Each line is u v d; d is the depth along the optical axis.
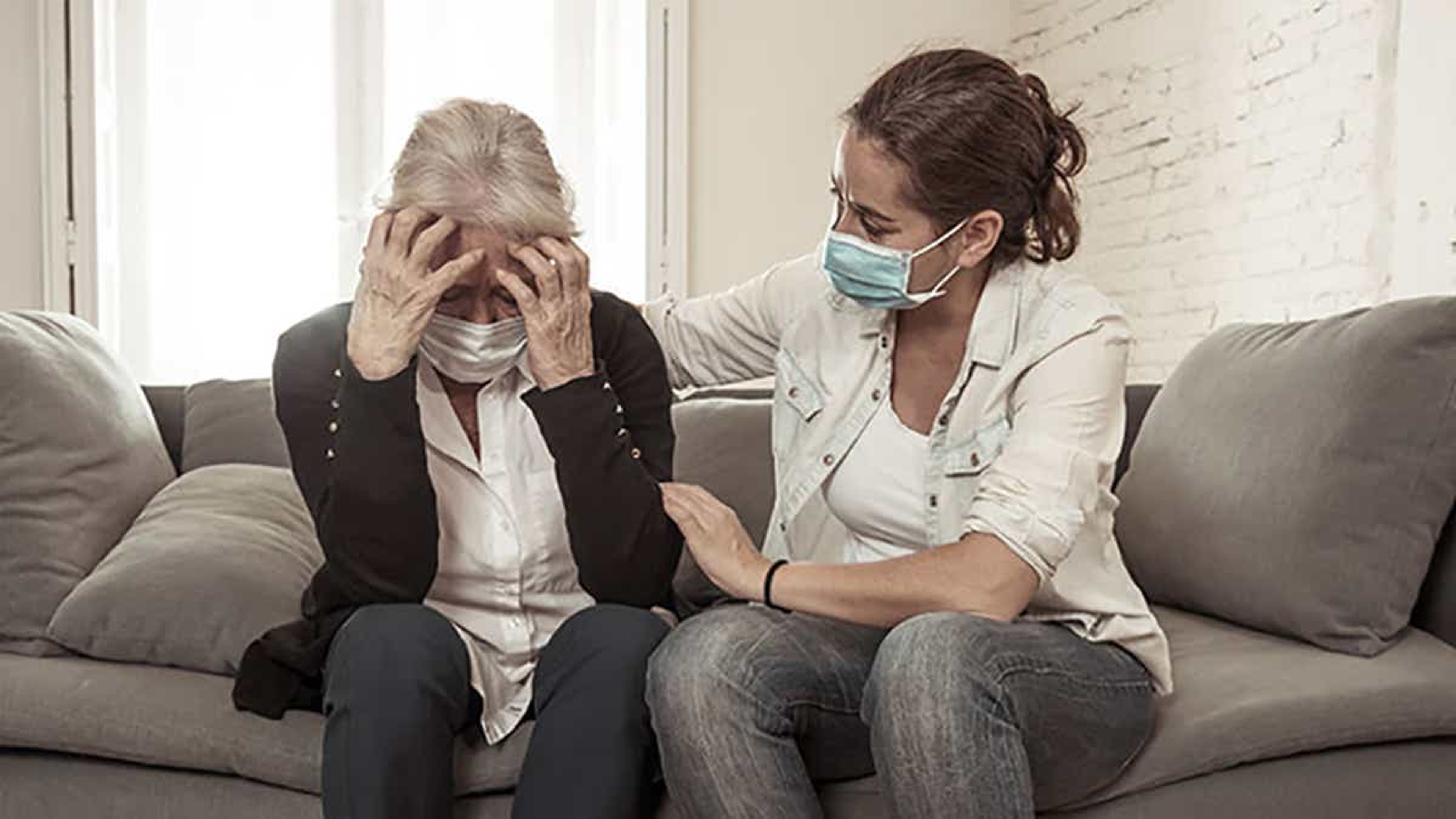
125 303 4.85
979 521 1.71
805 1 5.30
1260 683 1.90
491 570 1.91
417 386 1.87
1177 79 4.73
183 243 4.88
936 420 1.85
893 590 1.70
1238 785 1.83
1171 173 4.79
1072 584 1.80
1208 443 2.33
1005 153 1.77
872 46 5.36
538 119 5.08
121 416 2.40
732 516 1.83
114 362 2.52
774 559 1.99
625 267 5.16
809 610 1.73
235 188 4.90
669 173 5.15
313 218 4.95
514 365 1.91
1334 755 1.87
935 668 1.55
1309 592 2.06
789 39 5.29
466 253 1.77
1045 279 1.85
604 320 1.95
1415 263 3.67
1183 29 4.68
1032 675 1.62
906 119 1.73
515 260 1.80
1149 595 2.43
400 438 1.77
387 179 1.81
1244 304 4.45
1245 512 2.19
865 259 1.78
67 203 4.77
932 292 1.80
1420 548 2.06
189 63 4.86
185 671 2.02
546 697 1.72
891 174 1.74
